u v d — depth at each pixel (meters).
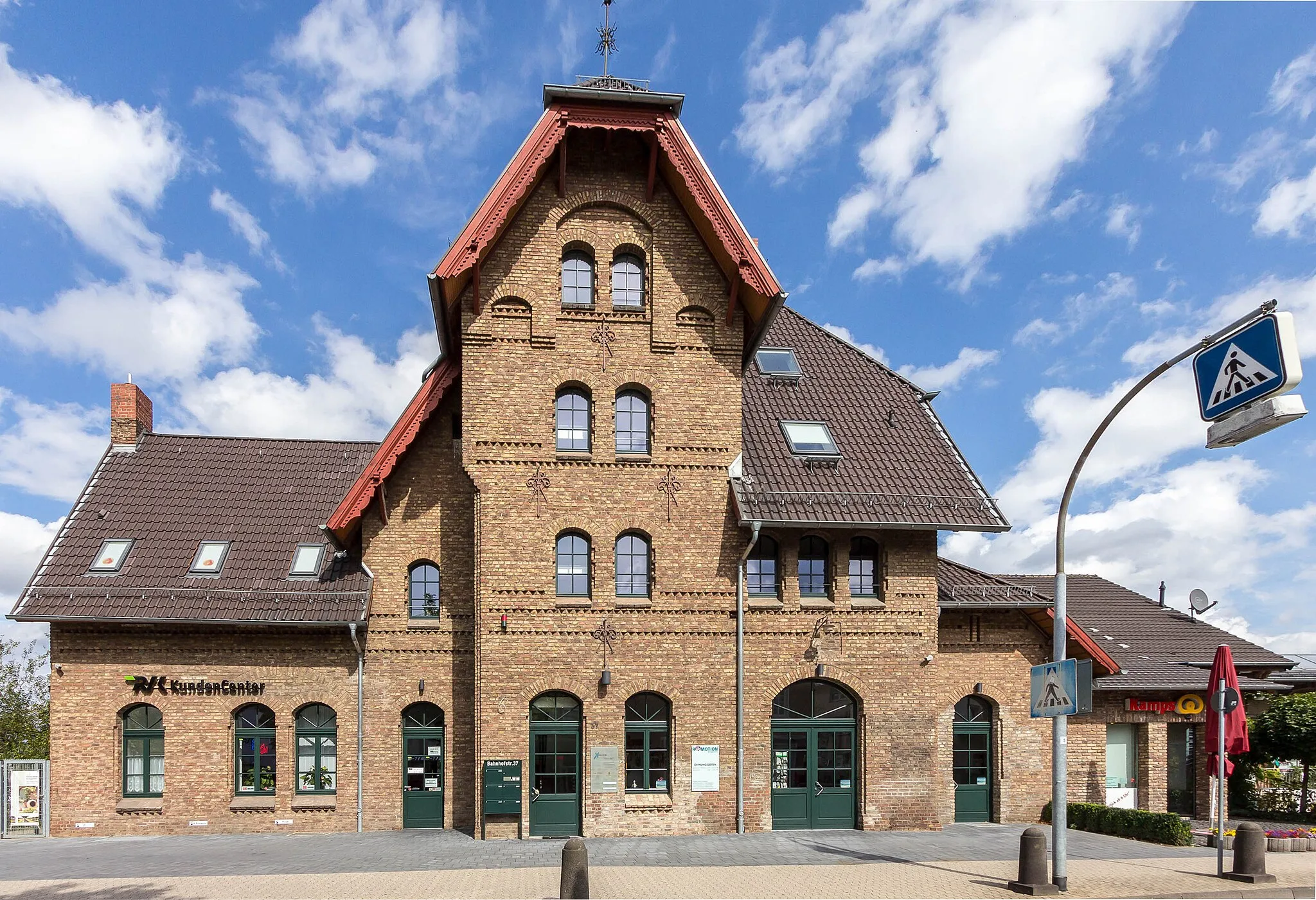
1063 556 13.57
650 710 18.12
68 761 18.48
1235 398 11.54
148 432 23.84
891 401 22.48
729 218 18.27
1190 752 22.52
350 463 23.70
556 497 18.17
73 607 18.36
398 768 19.16
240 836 18.17
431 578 19.97
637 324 18.86
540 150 17.78
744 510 18.08
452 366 19.61
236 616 18.59
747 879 13.46
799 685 18.77
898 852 15.84
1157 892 12.99
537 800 17.59
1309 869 15.16
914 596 19.09
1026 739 20.47
